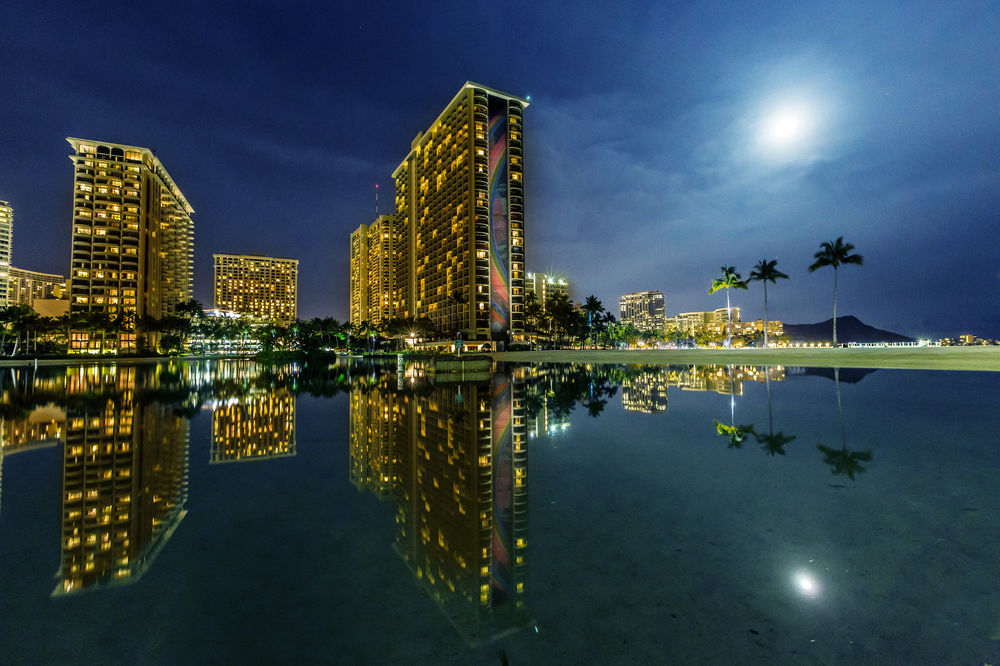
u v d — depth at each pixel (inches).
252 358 3321.9
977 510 172.2
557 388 761.0
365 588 134.3
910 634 101.2
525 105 4343.0
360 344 5334.6
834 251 2053.4
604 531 166.6
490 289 4050.2
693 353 2145.7
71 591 133.1
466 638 107.8
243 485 244.2
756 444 297.6
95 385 953.5
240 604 125.9
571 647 101.9
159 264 4525.1
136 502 217.3
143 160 4276.6
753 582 126.5
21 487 242.2
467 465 276.5
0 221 6151.6
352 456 309.0
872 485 205.8
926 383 624.7
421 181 5123.0
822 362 1215.6
